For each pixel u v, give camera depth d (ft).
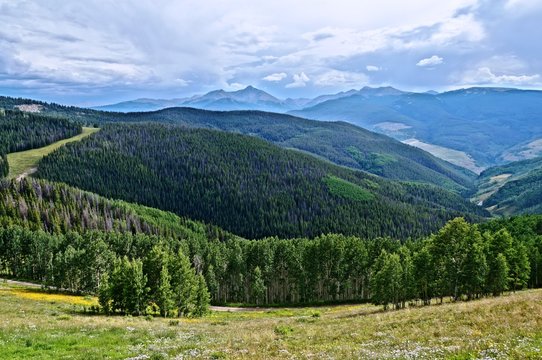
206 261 395.34
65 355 75.31
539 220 435.53
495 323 82.69
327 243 353.51
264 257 373.20
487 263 242.37
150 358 70.54
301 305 346.74
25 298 229.25
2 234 419.33
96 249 330.34
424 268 241.14
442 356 60.23
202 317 238.48
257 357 68.64
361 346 76.23
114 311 202.39
